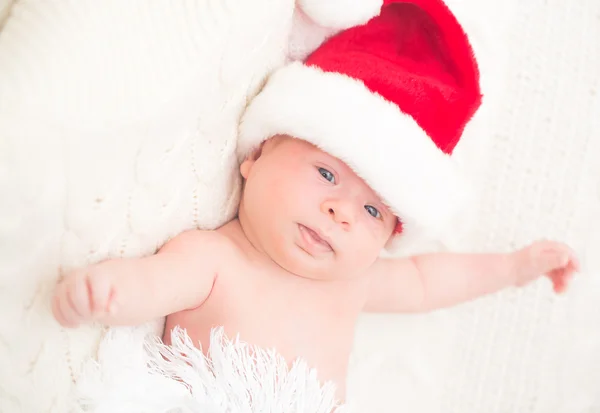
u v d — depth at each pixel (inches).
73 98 25.5
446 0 47.9
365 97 35.3
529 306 50.1
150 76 29.2
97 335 31.4
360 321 49.1
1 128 23.4
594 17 50.5
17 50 24.6
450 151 38.5
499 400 49.2
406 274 45.6
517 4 49.9
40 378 28.2
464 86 38.0
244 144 38.5
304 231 36.5
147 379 32.9
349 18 37.6
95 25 27.2
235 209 41.2
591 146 50.5
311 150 37.1
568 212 50.4
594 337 50.4
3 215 24.2
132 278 30.8
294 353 37.8
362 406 47.7
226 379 34.6
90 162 27.0
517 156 50.4
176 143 32.6
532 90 50.4
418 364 49.0
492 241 50.4
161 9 30.4
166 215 34.2
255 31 34.9
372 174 35.2
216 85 33.9
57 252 27.6
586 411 50.0
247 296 37.3
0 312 25.5
